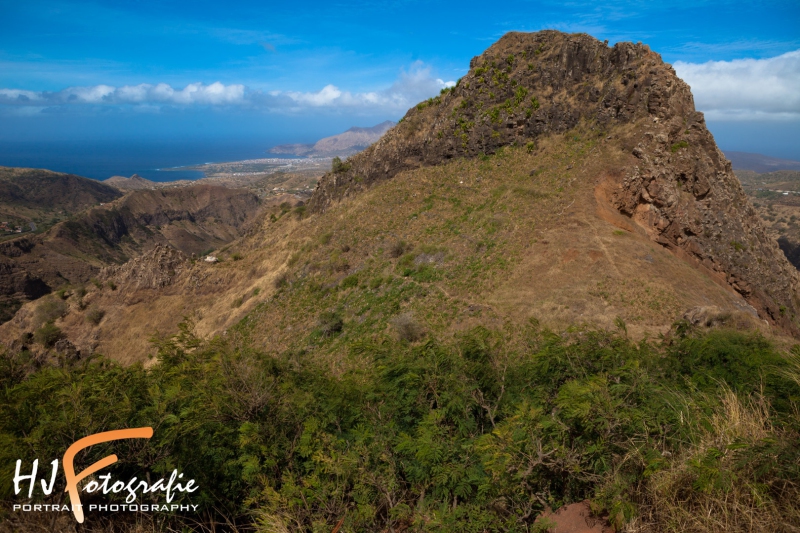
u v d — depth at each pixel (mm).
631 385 5926
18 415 6160
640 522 4457
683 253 31469
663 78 34812
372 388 7973
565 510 5098
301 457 6402
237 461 5934
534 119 43000
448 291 30719
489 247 33312
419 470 5941
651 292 23922
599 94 39875
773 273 31766
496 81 46969
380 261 38906
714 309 17859
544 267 28641
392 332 27547
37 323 50781
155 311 49812
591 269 26984
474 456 5926
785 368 6289
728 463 4406
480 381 7789
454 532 4938
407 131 52438
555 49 45438
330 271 41219
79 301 52375
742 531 3979
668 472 4547
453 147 47406
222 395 6695
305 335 34219
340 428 7176
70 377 6883
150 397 6715
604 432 5172
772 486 4285
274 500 5246
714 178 32875
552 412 6273
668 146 33344
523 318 24453
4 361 9430
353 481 5758
